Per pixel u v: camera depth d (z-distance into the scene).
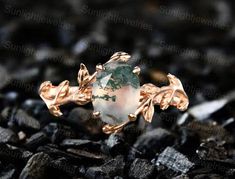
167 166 0.12
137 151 0.12
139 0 0.22
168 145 0.12
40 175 0.11
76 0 0.22
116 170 0.11
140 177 0.11
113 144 0.12
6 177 0.11
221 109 0.14
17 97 0.14
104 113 0.11
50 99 0.12
